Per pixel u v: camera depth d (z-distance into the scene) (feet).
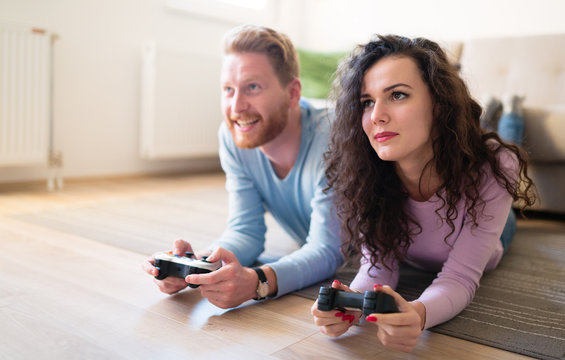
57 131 9.12
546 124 6.80
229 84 3.71
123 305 3.30
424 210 3.34
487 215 3.15
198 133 11.03
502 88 9.45
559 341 2.91
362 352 2.68
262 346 2.73
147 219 6.35
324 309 2.62
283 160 4.13
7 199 7.49
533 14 10.55
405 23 12.28
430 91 2.91
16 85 8.05
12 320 2.99
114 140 10.09
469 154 3.05
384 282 3.41
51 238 5.13
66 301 3.34
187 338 2.81
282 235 5.75
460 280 3.09
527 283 4.10
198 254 3.54
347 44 13.29
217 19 11.72
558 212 7.38
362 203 3.34
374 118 2.88
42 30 8.26
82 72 9.39
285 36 3.90
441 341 2.87
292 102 3.95
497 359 2.67
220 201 7.99
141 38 10.28
